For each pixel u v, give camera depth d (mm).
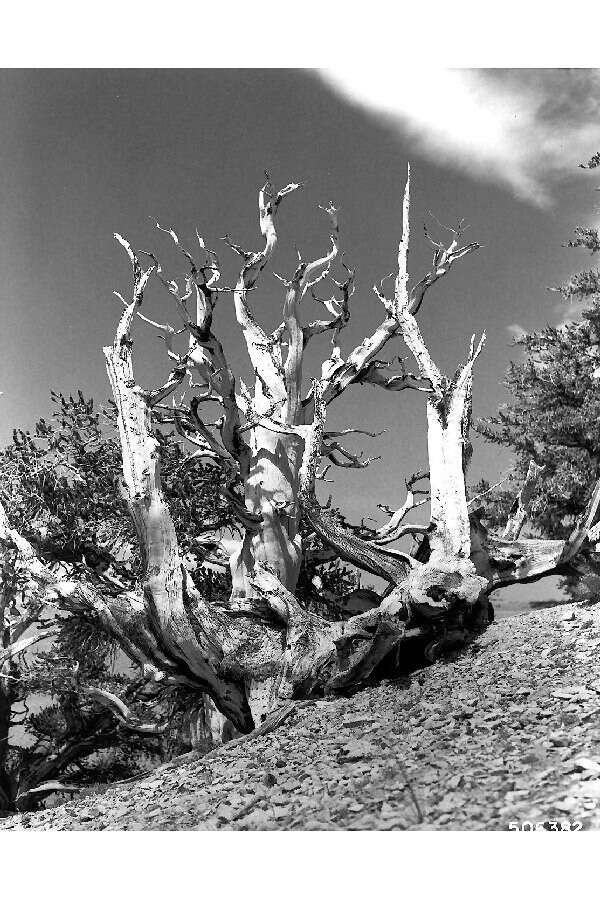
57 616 21391
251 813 9555
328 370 23266
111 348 16500
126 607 15555
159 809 10766
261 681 14656
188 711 20141
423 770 9484
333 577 24000
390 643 13711
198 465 23797
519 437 28469
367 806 8969
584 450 27109
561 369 27812
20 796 22391
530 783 8492
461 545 15656
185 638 14664
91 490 22375
